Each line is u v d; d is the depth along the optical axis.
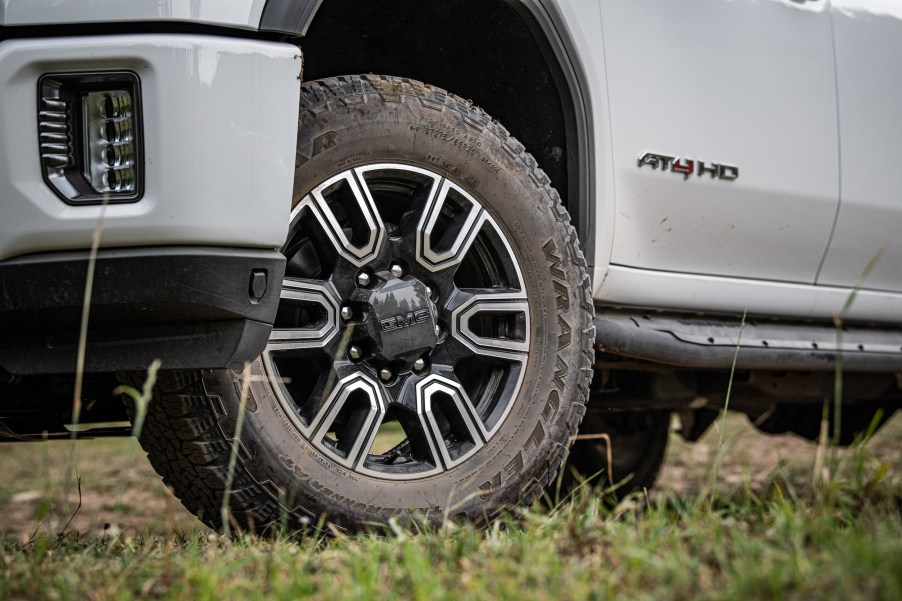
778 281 4.26
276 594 2.08
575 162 3.63
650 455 5.25
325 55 3.65
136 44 2.65
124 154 2.70
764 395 4.67
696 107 3.88
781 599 1.80
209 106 2.68
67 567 2.50
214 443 2.87
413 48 3.64
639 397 4.54
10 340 2.74
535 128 3.72
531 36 3.53
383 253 3.15
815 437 5.50
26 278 2.64
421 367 3.21
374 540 2.61
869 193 4.42
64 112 2.68
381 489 3.08
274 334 2.95
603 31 3.62
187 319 2.71
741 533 2.36
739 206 4.03
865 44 4.46
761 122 4.07
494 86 3.70
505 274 3.36
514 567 2.15
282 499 2.85
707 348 3.97
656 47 3.78
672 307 3.95
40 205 2.64
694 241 3.95
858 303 4.51
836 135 4.31
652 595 1.91
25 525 5.33
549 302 3.40
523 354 3.35
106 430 3.32
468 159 3.26
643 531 2.41
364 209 3.10
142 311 2.67
